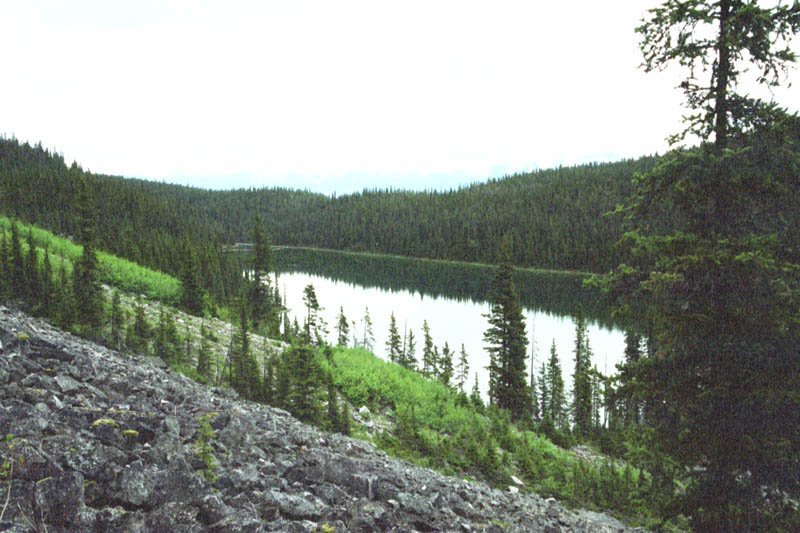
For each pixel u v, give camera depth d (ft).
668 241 30.58
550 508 46.52
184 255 260.83
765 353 28.84
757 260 26.50
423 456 67.41
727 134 31.17
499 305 141.79
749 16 28.17
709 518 29.78
